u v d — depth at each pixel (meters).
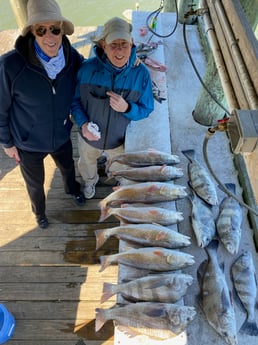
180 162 2.81
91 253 2.80
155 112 2.95
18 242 2.87
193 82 3.51
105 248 2.83
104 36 1.93
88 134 2.27
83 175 2.88
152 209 2.27
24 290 2.64
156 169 2.47
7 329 2.35
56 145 2.28
